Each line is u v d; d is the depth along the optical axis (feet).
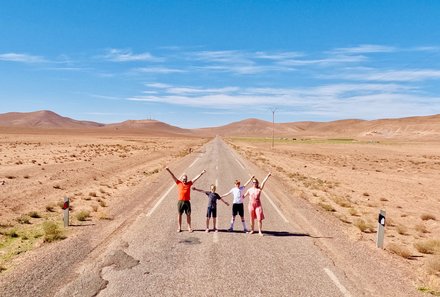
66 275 25.39
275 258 30.27
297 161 159.84
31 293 22.36
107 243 33.12
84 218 42.52
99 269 26.71
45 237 33.78
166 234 36.76
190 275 26.08
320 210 52.60
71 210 48.01
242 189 39.09
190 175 88.89
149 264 28.09
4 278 24.63
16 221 41.75
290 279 25.79
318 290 24.04
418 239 40.55
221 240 35.24
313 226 42.14
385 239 39.63
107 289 23.31
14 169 86.63
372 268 28.76
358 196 70.95
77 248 31.40
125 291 23.09
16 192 58.49
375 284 25.49
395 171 129.39
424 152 263.90
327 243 35.24
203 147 259.39
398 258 32.12
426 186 90.79
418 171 130.52
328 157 201.77
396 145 371.35
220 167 110.11
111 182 75.82
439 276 27.84
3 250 31.04
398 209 59.67
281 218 45.78
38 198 55.93
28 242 33.63
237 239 35.73
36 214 44.29
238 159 146.51
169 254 30.60
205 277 25.77
